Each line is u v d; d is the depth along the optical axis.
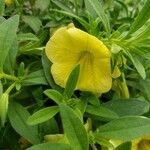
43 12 0.12
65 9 0.11
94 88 0.10
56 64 0.10
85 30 0.11
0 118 0.09
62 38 0.09
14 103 0.10
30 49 0.10
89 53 0.10
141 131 0.08
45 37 0.11
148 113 0.10
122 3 0.13
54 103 0.11
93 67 0.10
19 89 0.10
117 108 0.10
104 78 0.10
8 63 0.10
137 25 0.09
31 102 0.10
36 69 0.10
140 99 0.10
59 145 0.08
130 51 0.10
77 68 0.09
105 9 0.13
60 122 0.10
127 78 0.11
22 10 0.12
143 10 0.09
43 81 0.10
